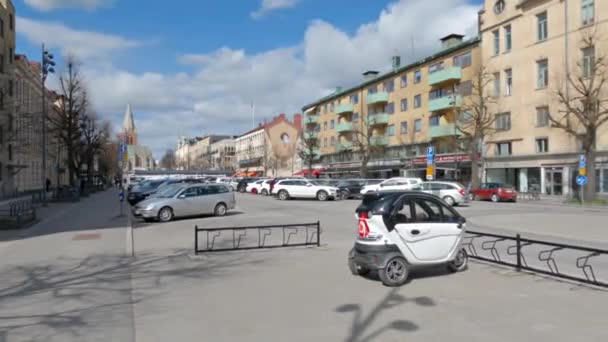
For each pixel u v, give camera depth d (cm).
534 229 1552
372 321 573
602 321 562
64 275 877
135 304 668
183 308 645
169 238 1398
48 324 580
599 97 3259
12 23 4097
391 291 718
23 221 1742
